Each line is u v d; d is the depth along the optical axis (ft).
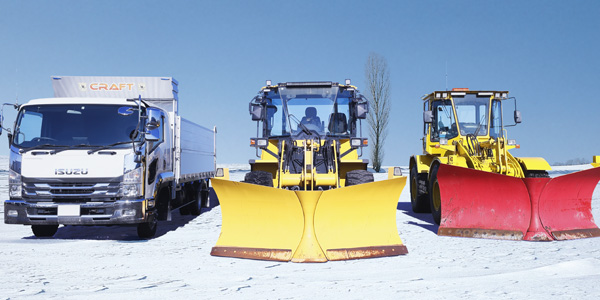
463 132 37.65
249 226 22.94
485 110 37.91
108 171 27.61
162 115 31.40
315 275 18.56
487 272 18.48
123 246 26.35
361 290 15.85
